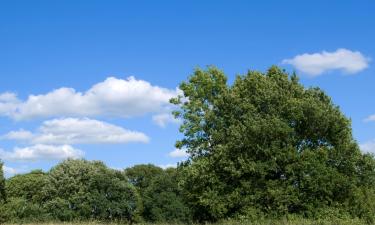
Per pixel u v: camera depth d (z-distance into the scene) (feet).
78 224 156.76
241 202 116.98
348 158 117.29
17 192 325.21
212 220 132.16
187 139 149.18
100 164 319.47
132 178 371.97
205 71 155.94
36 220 194.90
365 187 120.26
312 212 113.19
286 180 115.85
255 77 127.85
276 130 114.32
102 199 289.74
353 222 108.37
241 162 115.14
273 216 113.39
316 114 116.26
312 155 113.29
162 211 283.18
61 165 307.78
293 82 128.77
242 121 123.95
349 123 119.24
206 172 124.57
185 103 152.97
